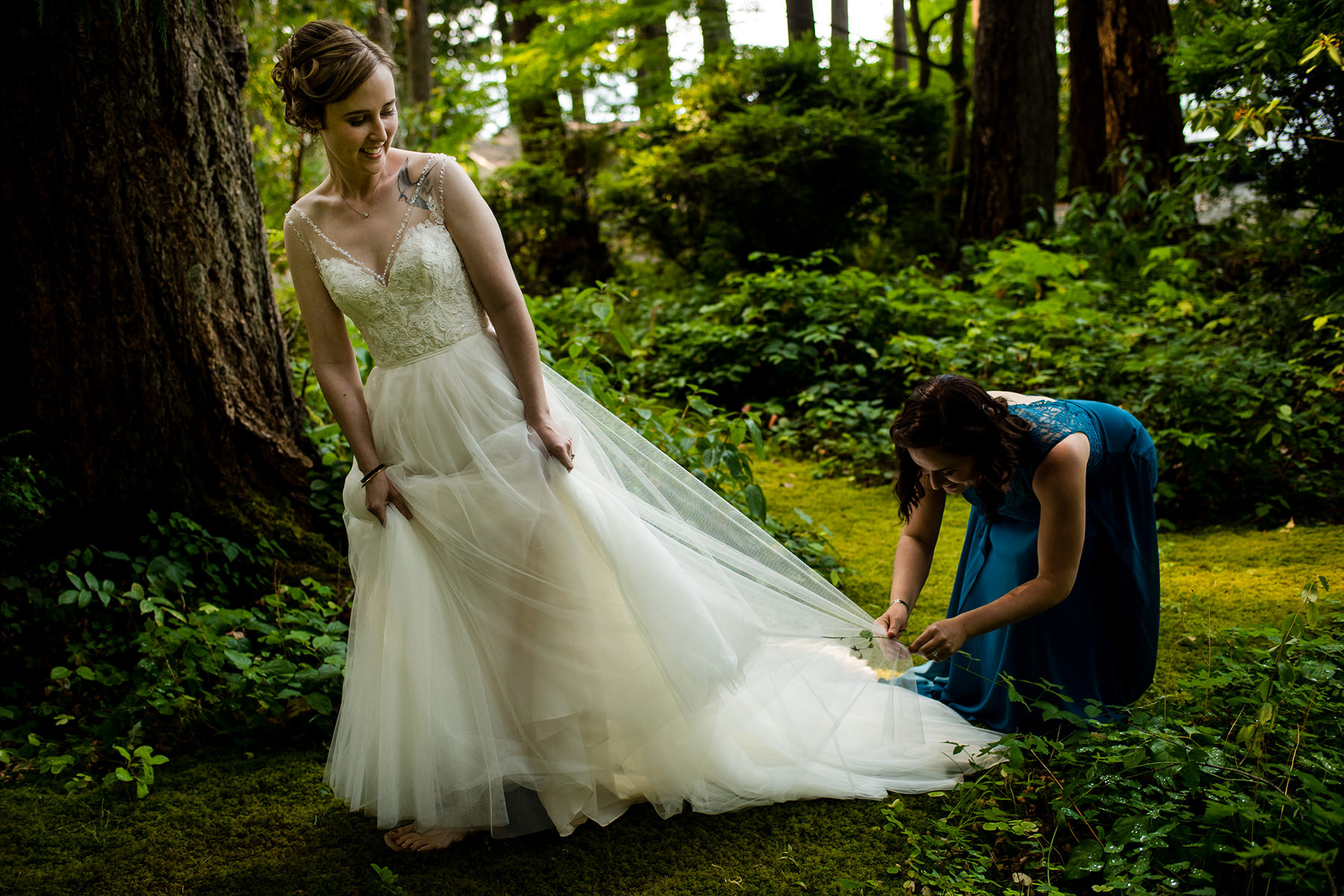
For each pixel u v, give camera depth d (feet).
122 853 7.22
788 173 34.19
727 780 7.64
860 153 34.22
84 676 8.92
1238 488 14.53
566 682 7.24
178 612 10.02
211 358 10.84
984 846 6.78
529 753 7.27
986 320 21.02
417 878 6.86
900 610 8.11
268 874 6.95
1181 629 10.45
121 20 9.71
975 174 32.27
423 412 7.25
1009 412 7.50
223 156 10.93
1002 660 8.28
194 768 8.37
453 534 7.17
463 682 7.13
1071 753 7.18
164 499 10.66
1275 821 5.96
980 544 8.64
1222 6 20.76
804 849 7.04
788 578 8.24
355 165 7.02
